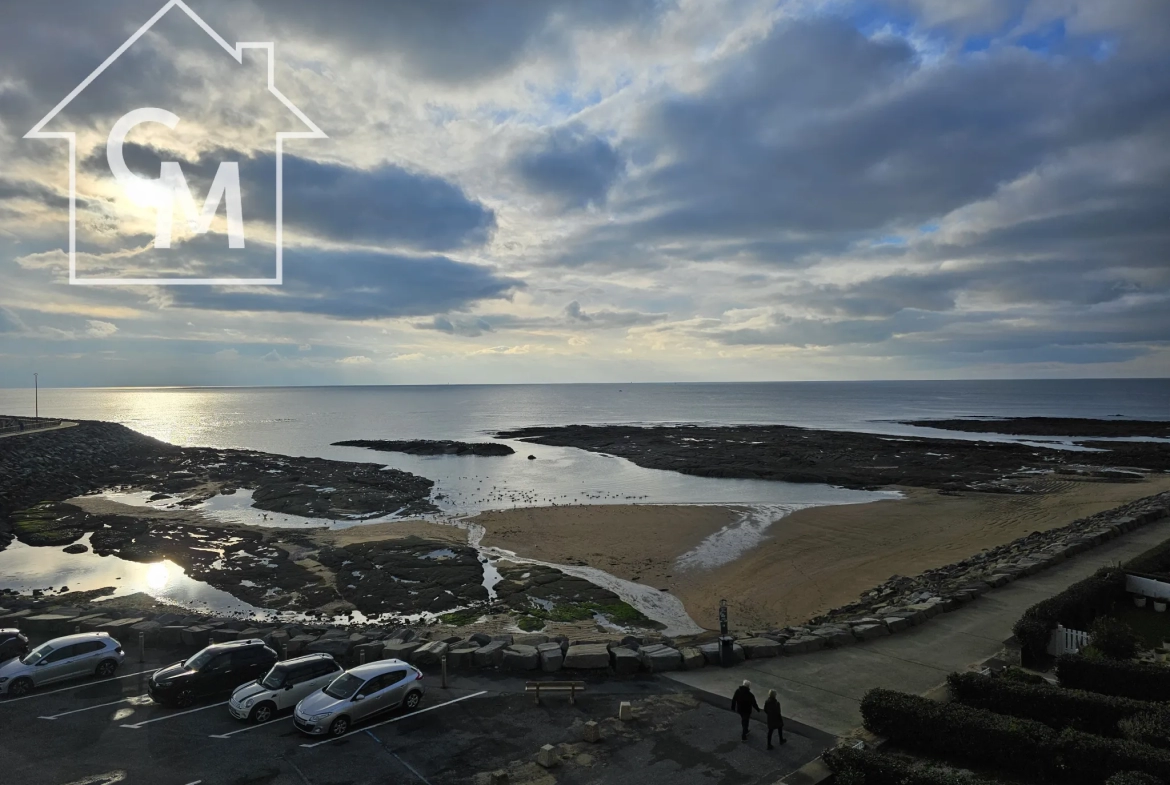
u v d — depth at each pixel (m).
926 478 69.75
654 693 18.14
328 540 47.16
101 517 55.19
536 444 115.19
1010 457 84.75
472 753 15.31
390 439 121.81
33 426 100.69
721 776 14.00
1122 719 13.80
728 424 153.38
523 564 40.69
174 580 38.94
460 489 68.75
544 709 17.44
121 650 21.02
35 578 39.62
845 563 39.47
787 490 66.69
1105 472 71.62
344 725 16.38
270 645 21.98
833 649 20.75
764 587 35.88
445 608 33.53
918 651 20.36
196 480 74.25
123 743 16.09
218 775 14.56
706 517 52.38
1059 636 19.22
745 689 15.52
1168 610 22.97
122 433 106.25
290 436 130.75
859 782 12.83
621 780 13.96
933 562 38.75
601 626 30.50
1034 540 38.16
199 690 18.39
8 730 16.80
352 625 30.81
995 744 13.45
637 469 83.12
